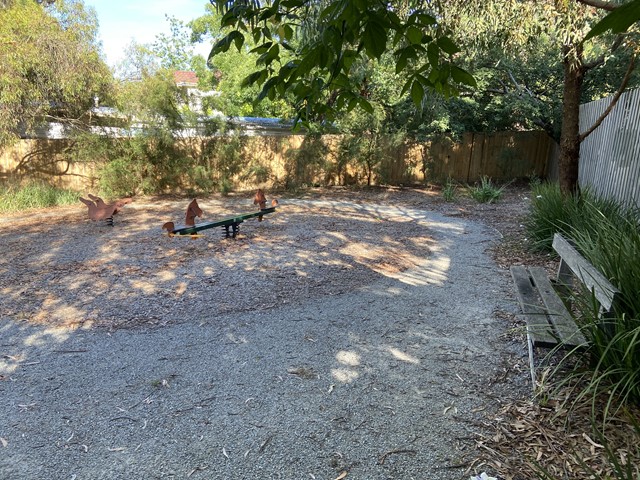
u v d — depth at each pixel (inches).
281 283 210.1
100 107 494.0
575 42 207.9
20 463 92.8
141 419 107.6
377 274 224.1
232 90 800.9
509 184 609.3
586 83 499.8
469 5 208.4
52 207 449.4
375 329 158.1
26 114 423.5
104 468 91.0
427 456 92.2
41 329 162.4
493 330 154.8
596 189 321.1
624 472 81.0
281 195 534.6
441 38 66.6
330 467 90.0
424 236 314.2
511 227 334.6
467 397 113.7
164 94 494.0
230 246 280.7
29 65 392.2
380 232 327.3
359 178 615.5
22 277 223.9
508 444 94.0
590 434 94.0
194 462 92.4
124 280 217.3
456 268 234.1
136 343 149.9
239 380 125.1
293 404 112.8
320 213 409.4
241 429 103.0
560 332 112.7
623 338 97.0
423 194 536.7
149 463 92.4
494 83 569.9
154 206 450.0
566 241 154.7
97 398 117.1
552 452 90.0
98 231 329.7
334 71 66.1
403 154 625.3
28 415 109.7
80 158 491.5
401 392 117.3
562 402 106.2
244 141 572.4
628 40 215.2
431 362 133.3
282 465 91.0
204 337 153.8
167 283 211.6
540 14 203.2
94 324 166.1
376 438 98.7
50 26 412.5
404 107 551.5
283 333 155.8
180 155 529.3
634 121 260.7
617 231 137.2
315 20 128.3
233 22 81.7
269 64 83.0
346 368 130.9
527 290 149.2
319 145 575.5
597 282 108.7
